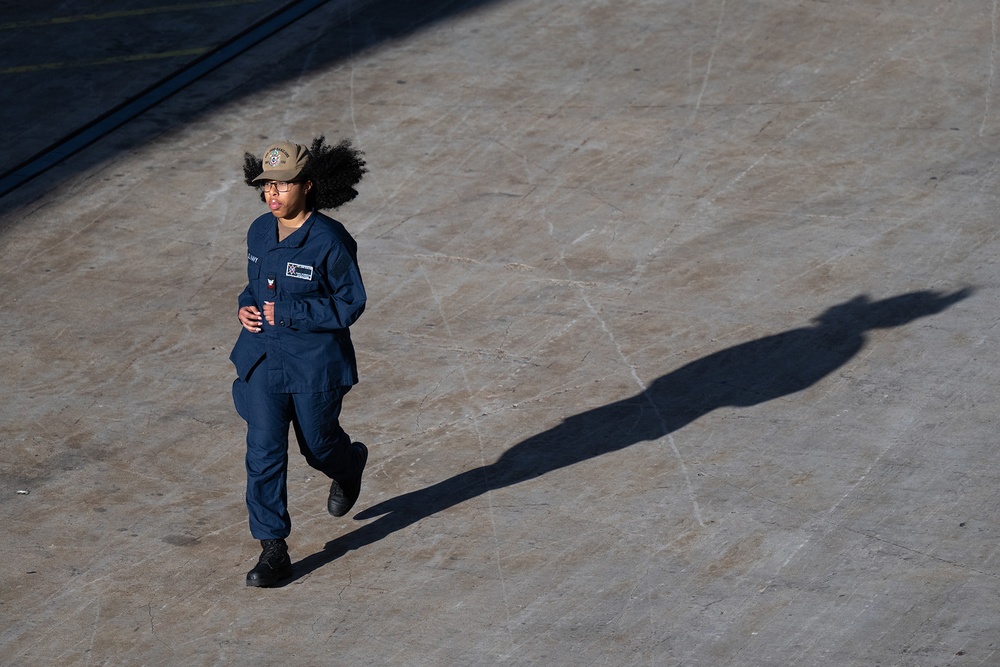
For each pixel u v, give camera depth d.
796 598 19.22
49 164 34.75
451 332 26.88
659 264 28.94
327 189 18.73
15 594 20.23
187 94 38.12
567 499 21.77
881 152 33.06
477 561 20.47
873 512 20.97
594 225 30.67
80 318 28.12
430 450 23.31
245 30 41.78
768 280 28.00
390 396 24.91
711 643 18.44
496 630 18.97
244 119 36.59
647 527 20.97
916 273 27.86
